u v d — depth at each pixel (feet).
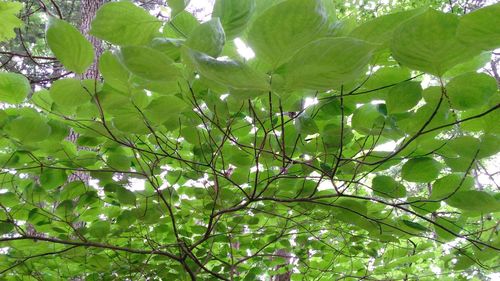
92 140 3.58
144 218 4.34
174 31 2.12
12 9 3.01
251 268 5.87
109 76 2.09
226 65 1.31
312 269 6.14
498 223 3.39
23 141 2.97
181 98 2.48
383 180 3.25
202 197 4.45
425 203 3.35
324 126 3.11
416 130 2.55
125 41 1.93
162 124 3.14
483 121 2.45
